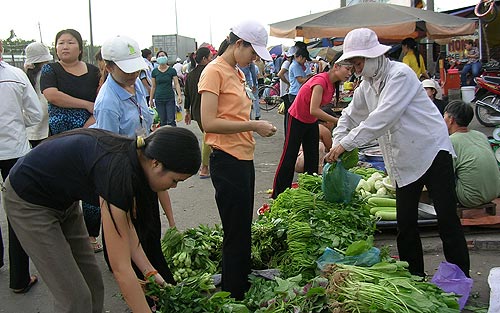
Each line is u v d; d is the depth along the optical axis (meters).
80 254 3.06
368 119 3.57
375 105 3.81
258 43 3.39
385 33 9.81
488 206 5.05
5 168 4.65
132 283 2.40
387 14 9.89
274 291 3.21
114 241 2.38
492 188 4.96
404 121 3.60
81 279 2.73
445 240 3.71
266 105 19.25
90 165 2.46
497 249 4.75
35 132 5.52
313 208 4.31
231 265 3.60
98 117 3.82
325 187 4.34
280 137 12.47
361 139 3.60
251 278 3.70
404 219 3.78
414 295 2.83
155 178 2.35
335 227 4.04
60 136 2.67
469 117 5.09
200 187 7.63
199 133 13.34
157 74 10.57
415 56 10.44
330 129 7.32
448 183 3.62
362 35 3.54
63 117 4.69
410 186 3.70
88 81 4.77
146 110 4.18
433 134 3.60
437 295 2.95
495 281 3.43
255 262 4.23
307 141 5.92
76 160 2.53
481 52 13.59
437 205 3.66
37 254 2.67
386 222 5.07
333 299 2.87
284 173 5.84
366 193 5.56
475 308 3.55
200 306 3.03
